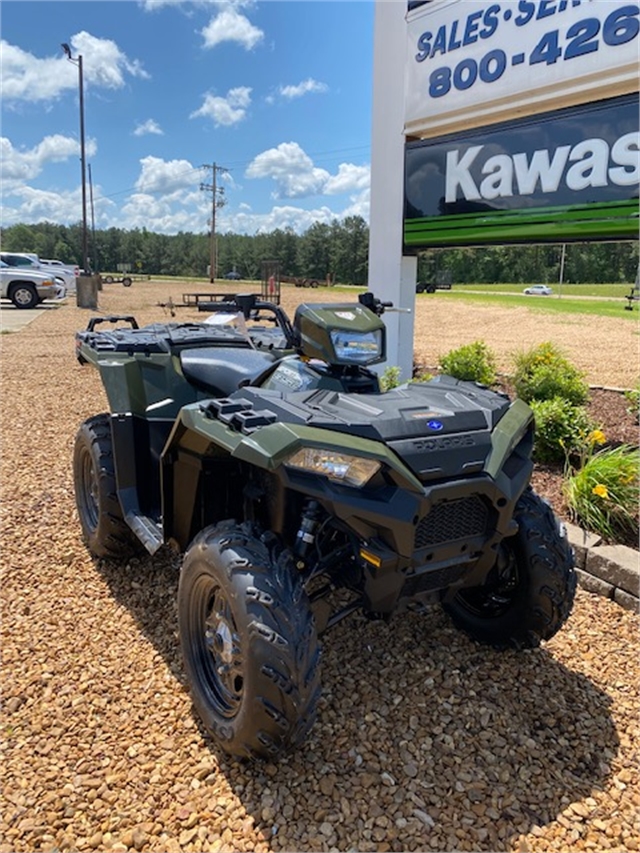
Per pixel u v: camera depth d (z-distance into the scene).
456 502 2.03
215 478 2.45
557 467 4.41
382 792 1.93
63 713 2.26
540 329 15.59
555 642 2.72
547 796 1.93
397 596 2.05
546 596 2.38
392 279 6.61
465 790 1.94
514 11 5.20
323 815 1.85
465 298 32.41
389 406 2.12
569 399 5.44
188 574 2.14
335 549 2.12
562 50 4.97
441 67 5.82
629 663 2.58
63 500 4.21
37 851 1.74
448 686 2.42
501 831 1.81
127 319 3.97
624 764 2.07
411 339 6.80
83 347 3.39
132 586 3.13
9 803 1.89
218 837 1.79
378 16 6.30
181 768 2.02
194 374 3.06
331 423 1.95
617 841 1.79
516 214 5.50
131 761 2.05
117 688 2.39
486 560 2.19
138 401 3.05
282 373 2.51
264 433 1.87
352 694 2.36
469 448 2.01
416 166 6.19
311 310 2.45
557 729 2.21
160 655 2.59
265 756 1.92
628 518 3.40
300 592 1.92
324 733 2.16
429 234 6.21
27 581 3.17
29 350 10.92
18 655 2.59
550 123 5.14
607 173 4.88
